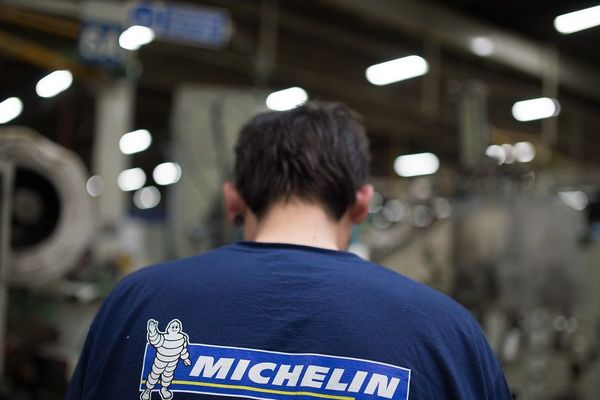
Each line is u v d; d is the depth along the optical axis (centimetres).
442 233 311
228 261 65
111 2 223
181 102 246
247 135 79
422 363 57
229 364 57
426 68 538
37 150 149
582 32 563
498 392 64
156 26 233
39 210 157
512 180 266
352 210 79
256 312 59
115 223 216
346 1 445
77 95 431
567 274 247
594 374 311
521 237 244
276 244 68
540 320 264
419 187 353
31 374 160
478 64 586
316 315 58
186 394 56
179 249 237
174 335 59
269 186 73
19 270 149
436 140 895
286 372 56
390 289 62
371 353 57
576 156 764
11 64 593
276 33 501
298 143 74
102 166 219
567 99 680
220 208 233
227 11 447
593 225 411
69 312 169
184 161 242
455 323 61
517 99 634
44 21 238
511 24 573
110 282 180
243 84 623
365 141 81
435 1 530
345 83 629
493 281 246
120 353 60
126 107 227
